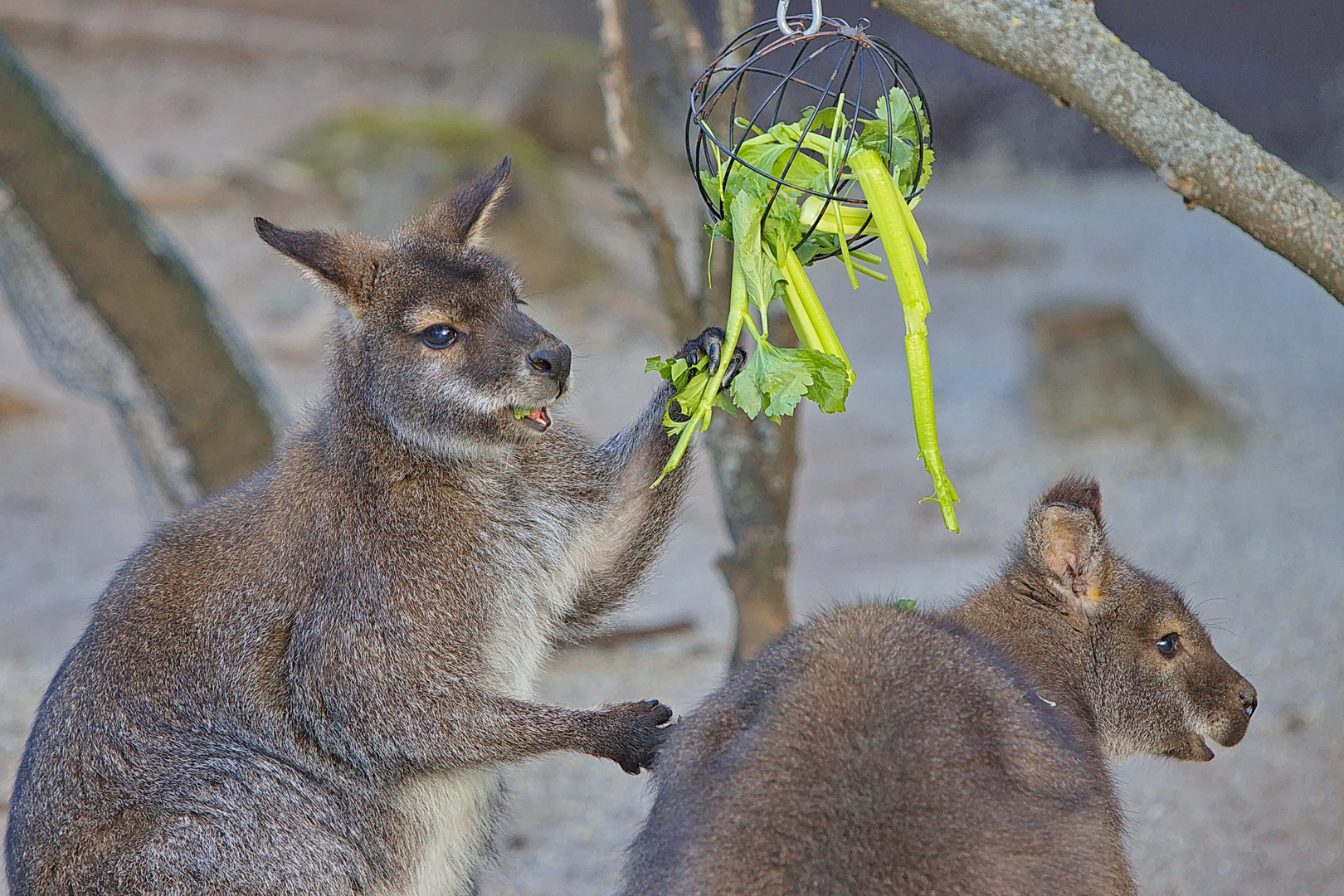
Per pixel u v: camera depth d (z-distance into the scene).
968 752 5.71
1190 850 10.59
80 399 24.19
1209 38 45.53
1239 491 19.34
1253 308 29.72
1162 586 8.05
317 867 8.23
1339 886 9.95
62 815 8.15
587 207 31.91
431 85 39.19
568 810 11.88
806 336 7.04
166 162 33.06
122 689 8.27
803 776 5.60
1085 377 22.48
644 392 24.78
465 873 8.98
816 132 7.27
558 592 9.02
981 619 7.78
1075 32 6.72
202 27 40.75
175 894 8.00
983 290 31.36
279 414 14.22
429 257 8.67
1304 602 15.08
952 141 42.38
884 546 18.12
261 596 8.42
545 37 42.50
